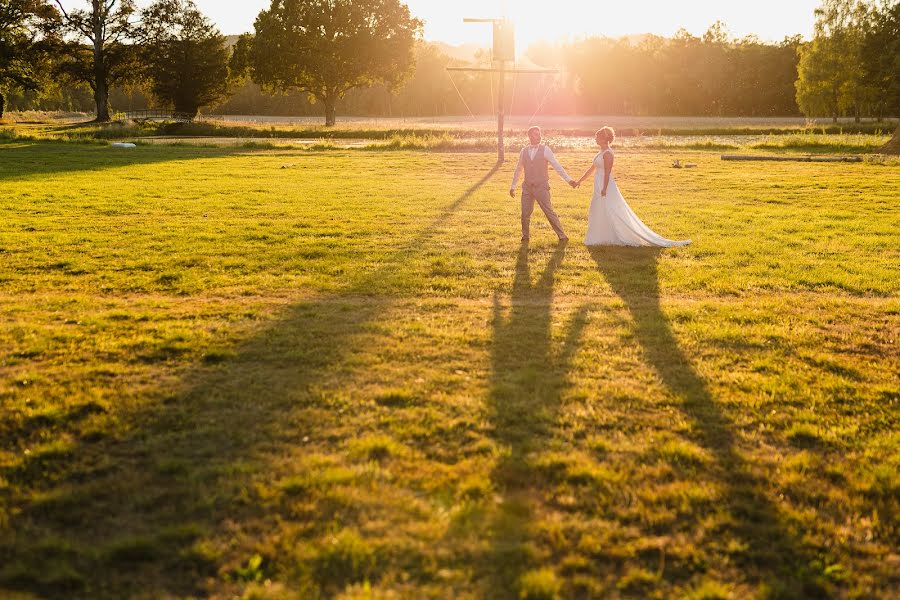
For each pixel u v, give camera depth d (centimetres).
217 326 620
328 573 285
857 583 286
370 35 6462
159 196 1534
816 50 6731
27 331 598
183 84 6869
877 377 511
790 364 537
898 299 728
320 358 536
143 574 286
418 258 926
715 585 280
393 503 335
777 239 1062
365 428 418
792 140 3353
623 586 280
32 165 2277
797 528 322
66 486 350
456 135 4597
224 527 315
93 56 6475
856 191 1664
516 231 1132
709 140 3491
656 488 353
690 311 678
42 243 992
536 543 308
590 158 2677
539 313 675
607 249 990
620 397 468
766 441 411
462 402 455
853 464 382
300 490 346
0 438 404
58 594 274
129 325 621
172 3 6525
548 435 412
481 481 355
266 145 3303
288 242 1027
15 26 5816
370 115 11688
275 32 6331
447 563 293
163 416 430
